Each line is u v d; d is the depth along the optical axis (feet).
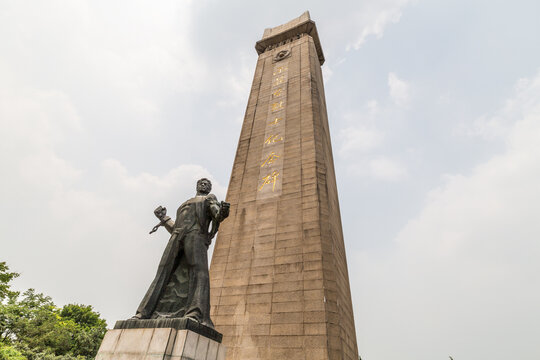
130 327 21.47
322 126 95.20
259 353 54.70
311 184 76.07
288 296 59.88
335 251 69.36
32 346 112.78
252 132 99.66
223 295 65.62
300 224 69.77
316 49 137.18
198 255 24.90
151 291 23.77
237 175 89.35
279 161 85.97
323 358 50.21
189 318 20.44
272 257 66.95
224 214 26.45
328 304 56.59
